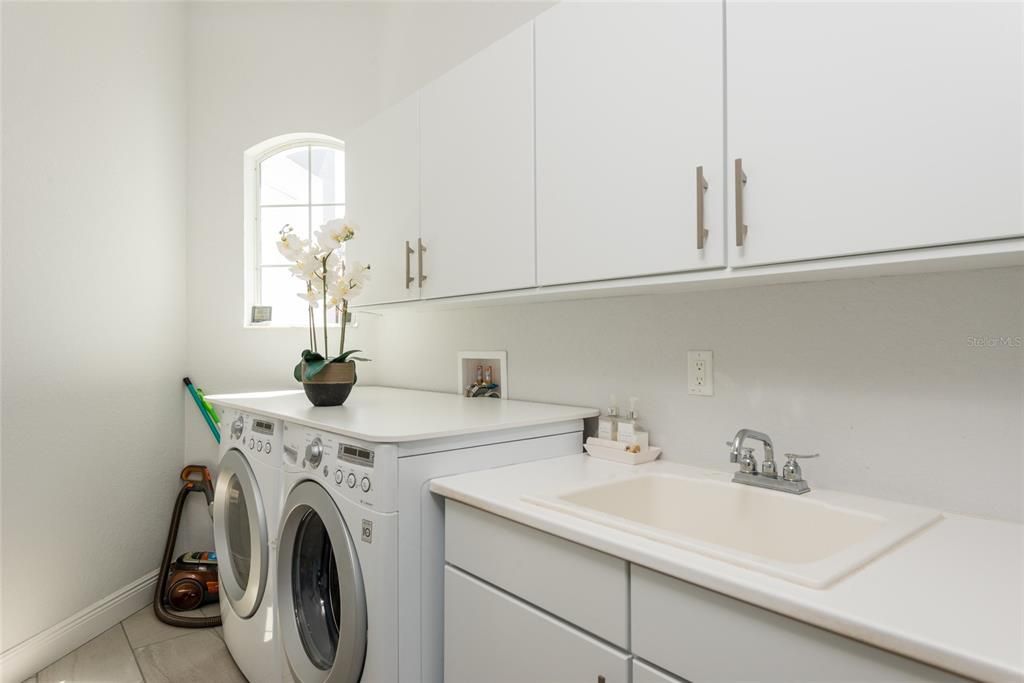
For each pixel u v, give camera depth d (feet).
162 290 8.85
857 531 3.57
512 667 3.74
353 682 4.39
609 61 4.21
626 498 4.51
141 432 8.41
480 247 5.34
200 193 9.47
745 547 4.14
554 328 6.35
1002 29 2.56
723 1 3.54
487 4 7.32
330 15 9.45
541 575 3.57
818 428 4.26
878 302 3.96
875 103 2.93
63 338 7.09
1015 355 3.41
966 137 2.66
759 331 4.60
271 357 9.44
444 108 5.81
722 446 4.83
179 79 9.33
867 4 2.96
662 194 3.85
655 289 4.63
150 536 8.59
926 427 3.75
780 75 3.28
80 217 7.34
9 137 6.39
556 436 5.42
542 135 4.74
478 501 3.93
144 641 7.40
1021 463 3.39
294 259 6.45
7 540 6.34
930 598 2.40
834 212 3.07
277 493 5.72
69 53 7.17
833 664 2.33
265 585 5.84
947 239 2.71
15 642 6.41
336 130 9.36
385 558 4.20
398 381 9.05
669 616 2.88
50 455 6.89
